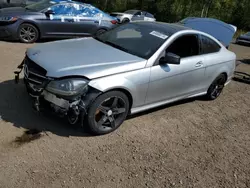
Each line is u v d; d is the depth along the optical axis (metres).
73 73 3.49
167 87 4.47
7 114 4.05
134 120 4.46
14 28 8.34
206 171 3.52
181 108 5.24
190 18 8.59
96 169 3.23
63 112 3.53
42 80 3.57
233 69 5.93
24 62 4.15
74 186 2.93
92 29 9.70
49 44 4.41
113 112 3.89
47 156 3.32
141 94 4.12
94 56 3.97
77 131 3.89
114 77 3.71
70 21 9.20
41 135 3.69
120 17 21.58
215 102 5.83
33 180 2.93
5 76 5.45
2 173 2.96
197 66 4.89
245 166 3.75
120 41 4.63
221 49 5.60
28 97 4.63
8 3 11.40
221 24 8.05
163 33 4.60
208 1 30.47
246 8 31.88
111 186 3.02
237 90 6.88
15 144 3.44
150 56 4.18
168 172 3.38
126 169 3.32
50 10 8.88
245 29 32.19
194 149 3.96
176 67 4.48
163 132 4.27
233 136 4.51
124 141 3.86
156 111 4.92
